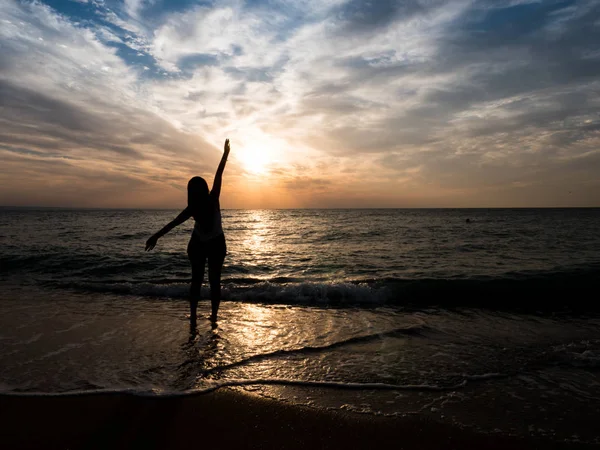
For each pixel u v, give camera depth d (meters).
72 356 3.47
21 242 15.98
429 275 9.20
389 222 41.41
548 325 4.91
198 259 4.30
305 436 2.26
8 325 4.51
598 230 27.02
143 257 11.54
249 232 25.28
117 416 2.44
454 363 3.48
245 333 4.32
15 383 2.89
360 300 6.47
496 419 2.49
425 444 2.20
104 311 5.36
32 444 2.12
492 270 9.71
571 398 2.81
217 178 4.30
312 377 3.10
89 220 42.38
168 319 4.92
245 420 2.43
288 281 8.73
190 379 2.99
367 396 2.79
